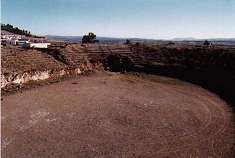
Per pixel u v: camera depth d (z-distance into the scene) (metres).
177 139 34.34
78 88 61.47
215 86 68.25
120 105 48.41
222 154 30.77
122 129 36.97
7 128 35.06
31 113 41.69
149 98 54.50
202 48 97.38
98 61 95.94
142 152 30.38
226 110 47.84
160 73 86.75
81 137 33.72
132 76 81.94
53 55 87.50
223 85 67.19
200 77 77.00
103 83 68.81
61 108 45.22
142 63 94.06
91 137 33.88
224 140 34.59
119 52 105.12
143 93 58.97
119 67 94.69
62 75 74.88
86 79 73.94
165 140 33.88
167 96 57.03
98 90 60.00
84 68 85.25
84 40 156.75
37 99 50.03
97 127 37.31
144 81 74.25
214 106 50.28
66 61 85.06
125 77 79.56
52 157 28.30
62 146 30.98
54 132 34.88
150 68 90.06
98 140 33.06
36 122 38.03
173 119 41.88
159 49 105.50
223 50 88.88
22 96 51.34
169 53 100.00
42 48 92.62
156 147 31.81
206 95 59.66
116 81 72.44
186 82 75.50
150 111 45.47
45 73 68.81
